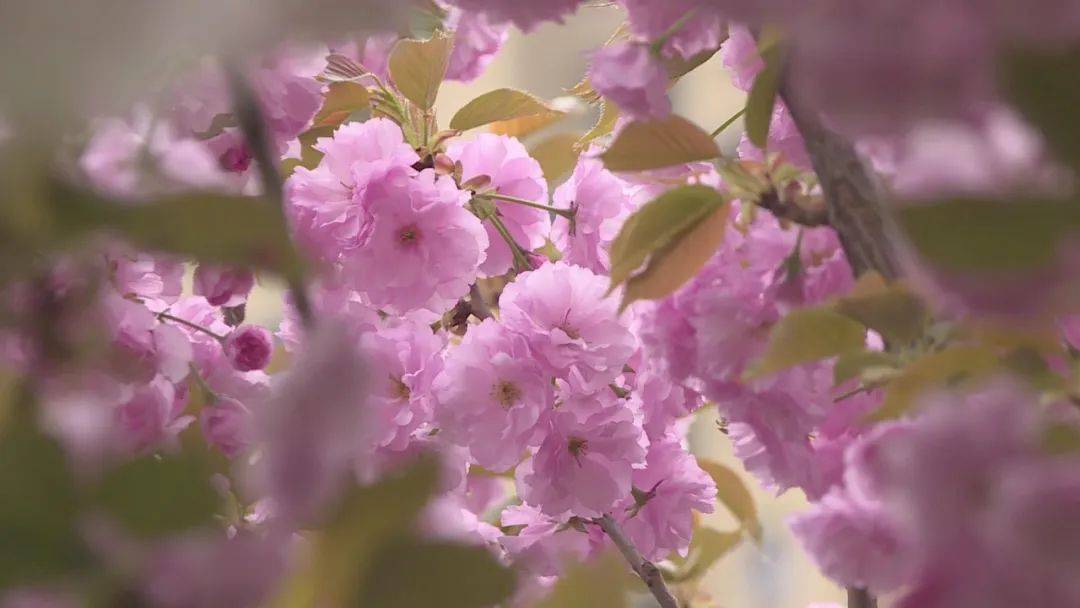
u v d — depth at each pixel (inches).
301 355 14.7
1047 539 16.5
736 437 43.9
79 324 18.0
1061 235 15.1
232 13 10.9
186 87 15.9
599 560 20.8
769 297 40.2
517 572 17.4
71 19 10.2
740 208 42.0
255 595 15.2
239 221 14.9
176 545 15.1
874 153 25.3
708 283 42.7
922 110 15.4
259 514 22.6
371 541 16.5
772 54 27.7
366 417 14.8
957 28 14.6
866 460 24.4
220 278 41.5
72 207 14.6
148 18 10.5
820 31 15.0
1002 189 15.9
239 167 27.3
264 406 14.5
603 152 34.6
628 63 34.0
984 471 17.6
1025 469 17.0
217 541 15.4
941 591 17.6
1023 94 14.7
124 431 21.7
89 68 10.4
